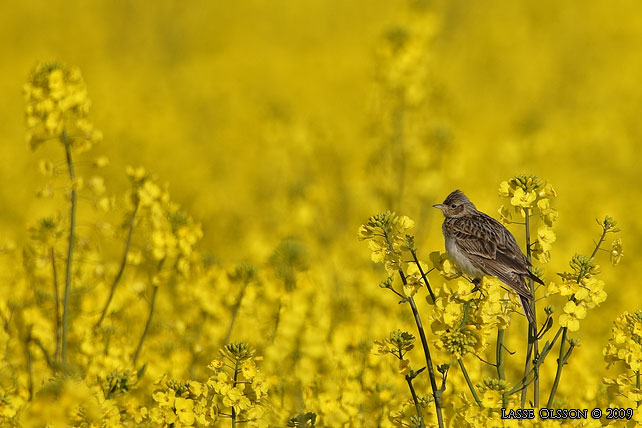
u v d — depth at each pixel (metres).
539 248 8.30
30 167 20.81
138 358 10.49
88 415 7.47
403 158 17.42
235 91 32.62
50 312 11.23
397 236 7.91
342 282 14.45
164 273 10.64
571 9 44.78
